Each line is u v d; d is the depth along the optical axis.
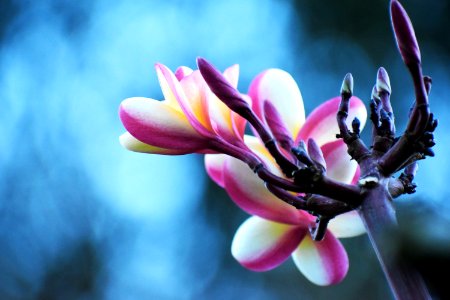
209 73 0.78
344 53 2.90
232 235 2.93
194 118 0.79
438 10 2.82
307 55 2.97
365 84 2.84
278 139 0.79
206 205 3.02
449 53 2.79
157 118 0.79
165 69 0.79
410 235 0.56
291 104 0.84
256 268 0.87
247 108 0.77
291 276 2.63
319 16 2.98
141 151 0.81
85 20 4.07
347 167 0.81
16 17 4.10
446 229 0.56
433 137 0.73
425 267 0.55
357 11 2.91
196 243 3.00
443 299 0.55
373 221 0.73
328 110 0.82
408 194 0.76
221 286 2.88
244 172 0.84
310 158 0.75
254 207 0.84
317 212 0.75
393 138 0.75
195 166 3.11
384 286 2.39
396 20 0.73
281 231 0.86
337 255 0.87
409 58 0.73
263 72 0.85
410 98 2.76
